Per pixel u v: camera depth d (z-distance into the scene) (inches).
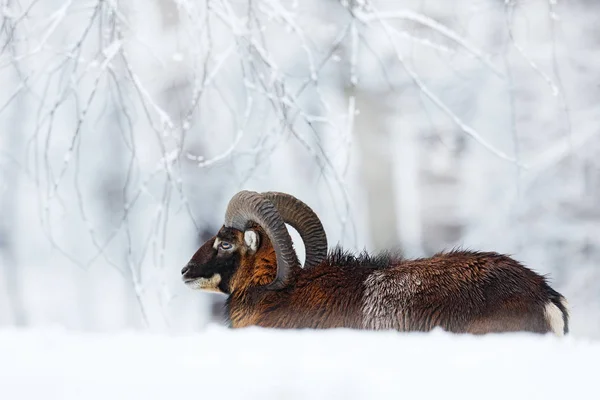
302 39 1672.0
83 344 829.8
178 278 2861.7
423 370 708.0
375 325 1138.7
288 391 649.0
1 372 709.9
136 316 2893.7
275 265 1305.4
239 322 1310.3
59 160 3011.8
